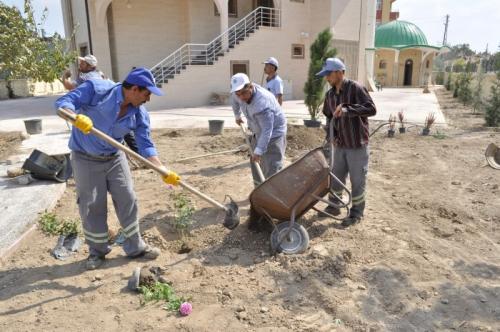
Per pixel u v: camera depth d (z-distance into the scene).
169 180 3.85
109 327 3.16
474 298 3.53
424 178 7.07
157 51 21.00
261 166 5.20
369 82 28.53
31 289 3.67
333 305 3.41
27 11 9.94
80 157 3.76
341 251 4.23
